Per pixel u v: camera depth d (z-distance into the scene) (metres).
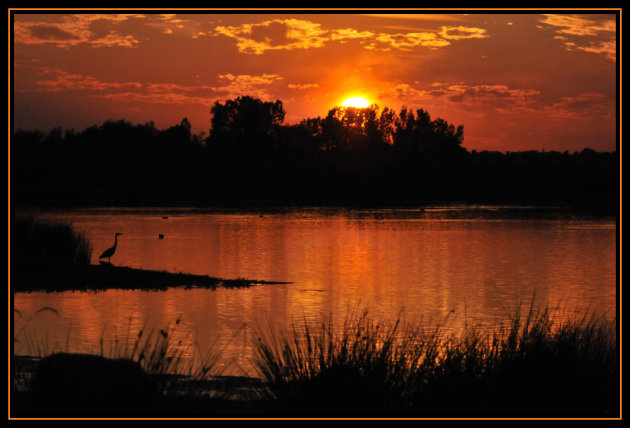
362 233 128.50
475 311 47.22
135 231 124.06
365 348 19.27
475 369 19.34
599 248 102.75
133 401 17.66
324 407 17.81
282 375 19.08
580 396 18.61
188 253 89.25
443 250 99.06
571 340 20.34
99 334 34.72
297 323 39.66
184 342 32.94
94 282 52.72
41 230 64.06
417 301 52.44
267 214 191.25
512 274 71.88
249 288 56.16
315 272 71.81
